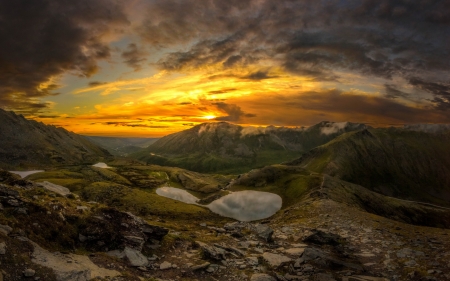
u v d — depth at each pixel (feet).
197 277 70.13
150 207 382.83
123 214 88.58
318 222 170.50
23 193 76.18
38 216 66.44
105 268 61.62
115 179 648.79
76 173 653.30
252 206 430.61
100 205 95.30
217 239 111.75
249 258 87.81
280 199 446.60
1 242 51.24
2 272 45.44
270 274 75.36
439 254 91.09
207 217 372.79
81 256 63.52
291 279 72.49
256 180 557.33
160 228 92.27
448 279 69.10
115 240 76.02
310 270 78.74
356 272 78.33
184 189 646.74
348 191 487.20
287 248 106.93
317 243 114.83
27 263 50.47
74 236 70.33
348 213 201.87
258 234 125.39
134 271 65.77
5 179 91.97
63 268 53.57
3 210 62.28
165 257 81.05
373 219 173.88
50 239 64.03
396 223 160.76
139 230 86.07
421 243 108.27
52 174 611.47
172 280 65.57
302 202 343.05
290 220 205.36
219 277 72.08
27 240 57.52
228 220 374.22
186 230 142.20
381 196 609.42
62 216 72.69
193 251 90.33
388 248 104.47
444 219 581.94
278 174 572.51
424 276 70.90
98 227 76.13
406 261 86.22
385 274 77.51
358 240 119.55
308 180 492.95
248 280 70.95
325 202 258.37
